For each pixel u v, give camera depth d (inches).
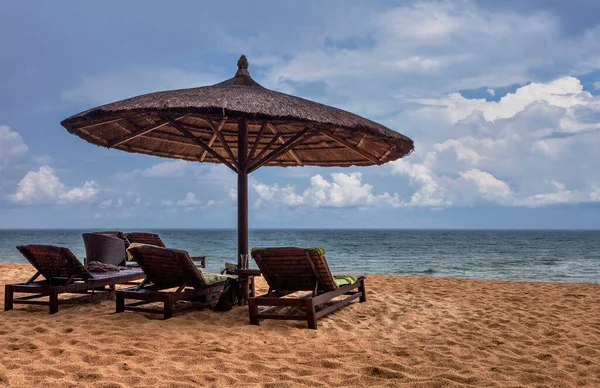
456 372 140.6
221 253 1601.9
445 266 1077.8
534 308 258.5
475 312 246.1
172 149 309.1
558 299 292.2
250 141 310.5
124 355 151.8
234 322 208.8
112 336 177.0
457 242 2701.8
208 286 235.5
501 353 163.9
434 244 2417.6
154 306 244.7
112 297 271.7
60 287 223.5
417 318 229.0
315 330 197.2
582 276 845.2
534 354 163.6
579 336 191.0
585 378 138.0
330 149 314.8
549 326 210.5
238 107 190.5
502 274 887.7
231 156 237.9
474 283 384.5
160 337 177.3
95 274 254.8
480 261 1246.9
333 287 223.9
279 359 151.8
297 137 234.2
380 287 351.9
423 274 890.1
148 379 128.3
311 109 214.1
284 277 225.6
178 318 213.5
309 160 335.0
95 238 290.2
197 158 327.9
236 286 241.8
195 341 172.9
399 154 274.5
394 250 1828.2
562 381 134.8
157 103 193.9
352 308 256.7
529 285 371.9
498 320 223.5
